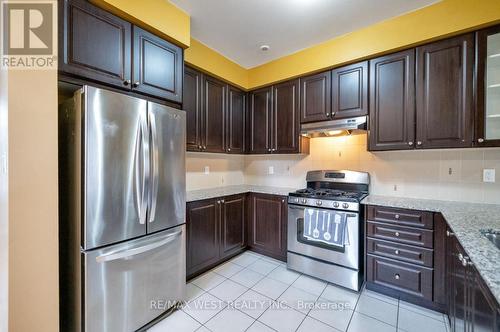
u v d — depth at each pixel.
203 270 2.55
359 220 2.20
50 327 1.25
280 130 2.99
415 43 2.04
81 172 1.38
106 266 1.47
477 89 1.82
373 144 2.31
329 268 2.36
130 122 1.57
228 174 3.53
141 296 1.66
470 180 2.14
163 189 1.80
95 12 1.51
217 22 2.18
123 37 1.66
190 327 1.73
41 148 1.22
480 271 0.84
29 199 1.19
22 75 1.17
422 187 2.36
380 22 2.19
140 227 1.64
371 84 2.31
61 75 1.38
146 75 1.80
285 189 3.15
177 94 2.05
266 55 2.87
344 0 1.88
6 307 1.17
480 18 1.76
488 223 1.46
